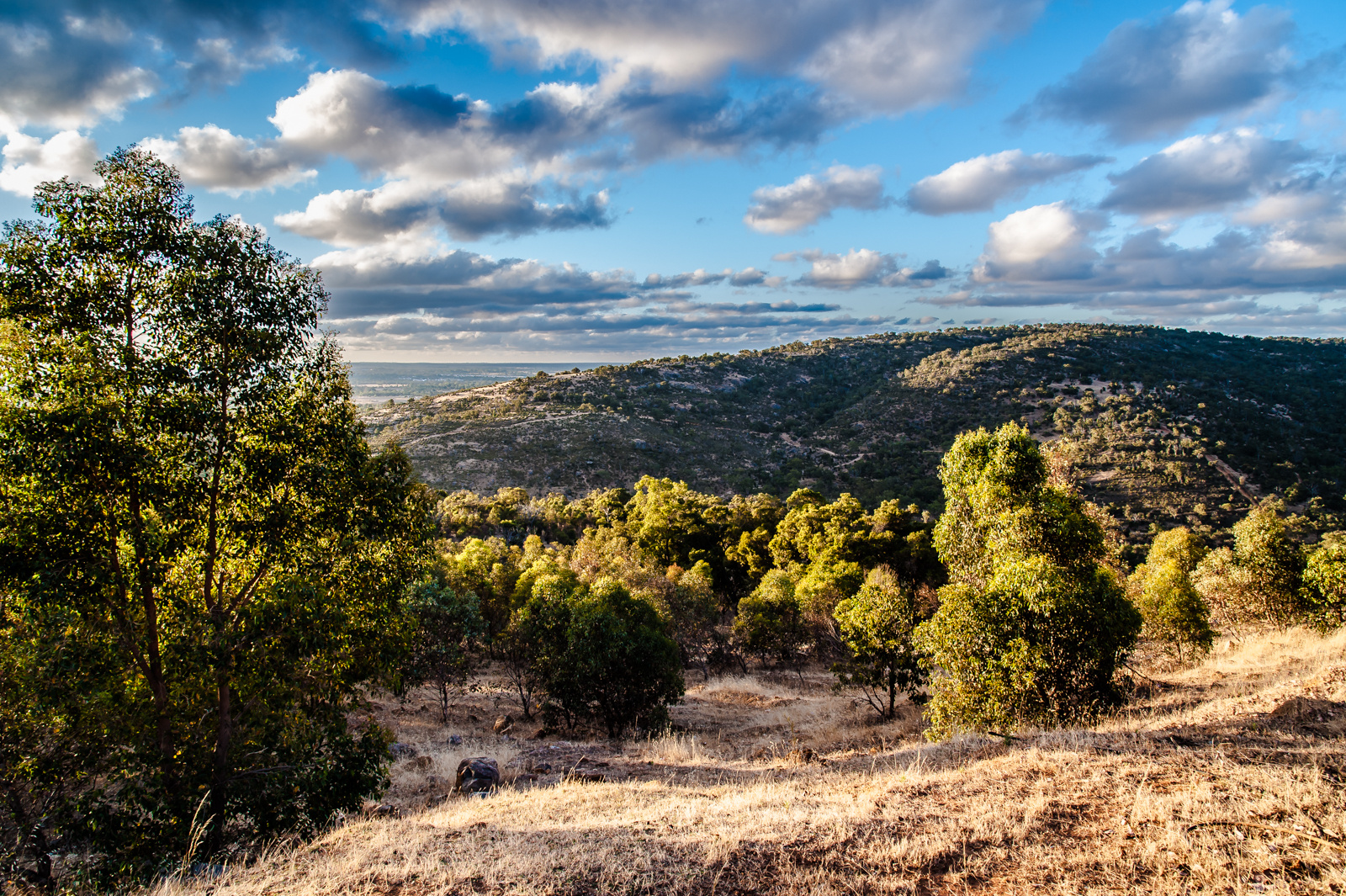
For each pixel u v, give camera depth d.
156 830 7.64
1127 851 4.89
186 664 8.04
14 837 7.32
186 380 8.38
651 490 66.25
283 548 9.17
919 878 4.74
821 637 33.72
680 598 33.34
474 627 21.56
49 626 7.39
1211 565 24.06
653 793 8.12
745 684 28.31
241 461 8.72
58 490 7.43
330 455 9.57
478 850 5.68
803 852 5.22
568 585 27.84
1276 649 16.97
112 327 8.30
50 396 7.54
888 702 20.30
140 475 7.65
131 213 8.19
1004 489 13.88
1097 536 13.11
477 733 19.11
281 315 9.18
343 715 9.52
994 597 11.52
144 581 7.83
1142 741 7.68
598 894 4.59
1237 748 6.96
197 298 8.34
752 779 9.48
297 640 8.37
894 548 41.53
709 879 4.82
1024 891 4.46
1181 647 18.80
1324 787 5.51
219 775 8.39
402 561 10.30
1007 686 10.84
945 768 8.15
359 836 6.60
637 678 19.05
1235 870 4.45
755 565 51.91
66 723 7.52
